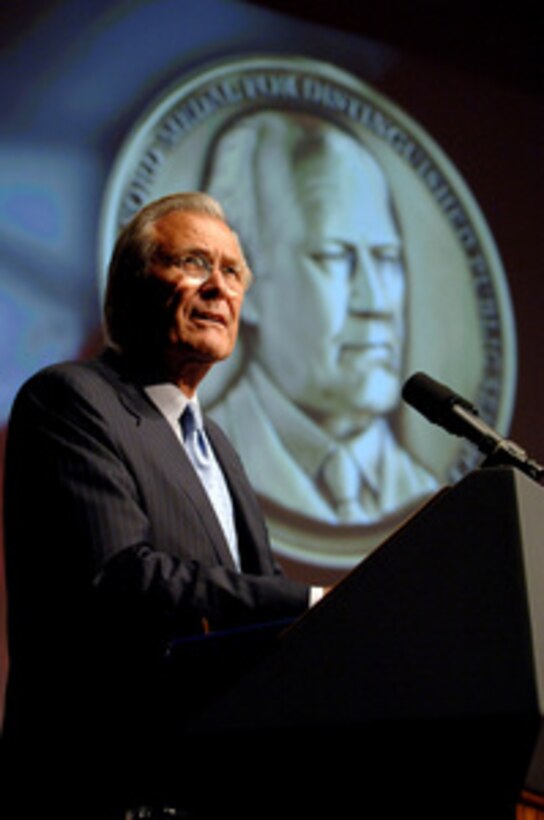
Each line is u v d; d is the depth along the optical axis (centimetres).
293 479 732
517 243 857
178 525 352
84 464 345
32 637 337
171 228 416
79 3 726
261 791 275
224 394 725
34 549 345
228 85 767
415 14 864
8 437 374
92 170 703
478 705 245
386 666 257
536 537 260
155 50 744
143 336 409
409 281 806
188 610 301
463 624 253
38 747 322
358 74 824
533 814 298
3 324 656
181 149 739
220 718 268
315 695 261
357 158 806
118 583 306
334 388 761
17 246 670
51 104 700
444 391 345
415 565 262
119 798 300
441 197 834
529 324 843
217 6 776
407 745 255
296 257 769
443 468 782
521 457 330
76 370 377
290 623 274
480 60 884
